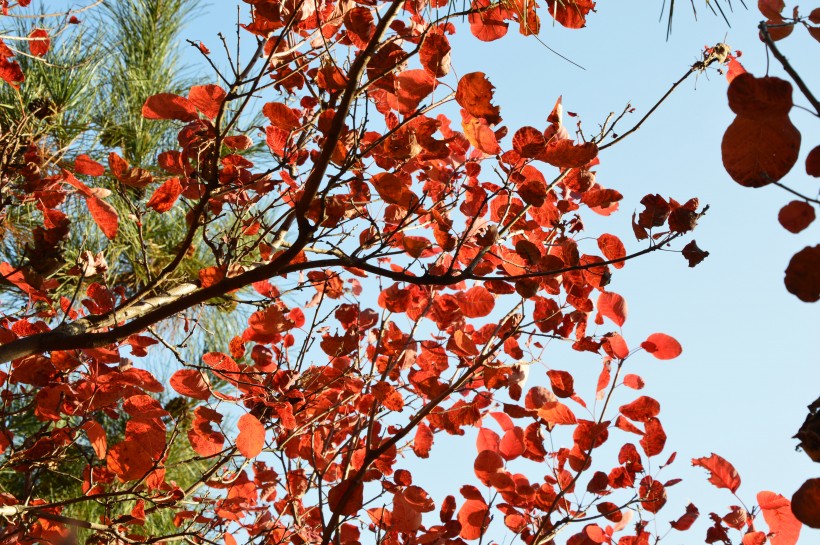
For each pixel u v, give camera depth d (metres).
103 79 4.45
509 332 3.54
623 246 3.48
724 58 3.45
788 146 2.97
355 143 3.29
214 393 3.47
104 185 4.14
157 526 3.90
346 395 3.70
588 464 3.60
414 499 3.55
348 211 3.58
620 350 3.60
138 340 3.49
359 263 3.32
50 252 3.34
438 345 3.69
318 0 3.40
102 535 3.49
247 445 3.45
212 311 4.18
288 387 3.59
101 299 3.48
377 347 3.66
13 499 3.48
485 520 3.58
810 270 2.90
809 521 2.92
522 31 3.32
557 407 3.58
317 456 3.64
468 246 3.59
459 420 3.61
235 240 3.57
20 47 4.14
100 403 3.47
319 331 3.74
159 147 4.36
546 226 3.52
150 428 3.42
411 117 3.28
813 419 2.93
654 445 3.61
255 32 3.36
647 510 3.63
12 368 3.44
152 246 4.13
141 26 4.62
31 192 3.58
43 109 3.78
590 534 3.67
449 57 3.28
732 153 2.98
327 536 3.45
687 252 3.29
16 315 3.55
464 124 3.31
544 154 3.29
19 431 3.82
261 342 3.63
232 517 3.64
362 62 3.21
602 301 3.58
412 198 3.33
